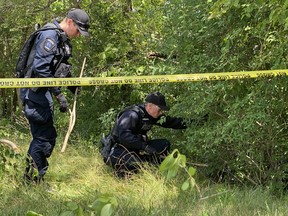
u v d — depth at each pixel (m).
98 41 7.58
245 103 4.86
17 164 4.69
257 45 5.11
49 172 5.60
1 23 8.20
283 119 5.07
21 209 4.15
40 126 5.09
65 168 5.82
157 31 6.94
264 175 5.10
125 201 4.32
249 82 4.96
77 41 7.44
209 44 5.45
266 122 4.84
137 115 5.64
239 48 5.16
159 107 5.60
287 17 4.08
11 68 8.76
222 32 5.21
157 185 4.79
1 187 4.50
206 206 4.09
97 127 7.51
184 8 5.54
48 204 4.26
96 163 5.92
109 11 7.50
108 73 6.97
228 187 4.88
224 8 4.52
